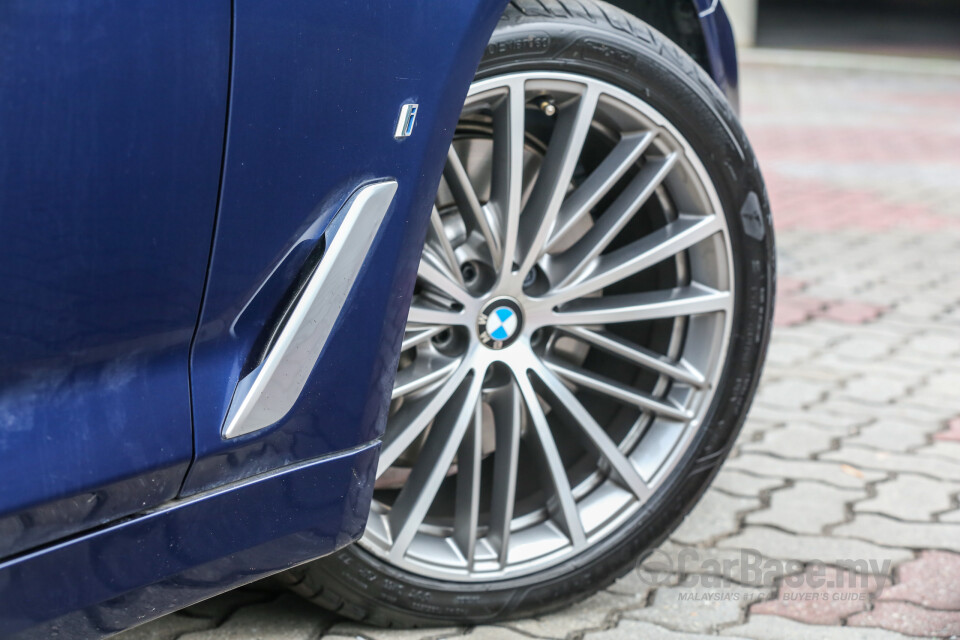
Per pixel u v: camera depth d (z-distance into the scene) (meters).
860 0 21.61
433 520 1.81
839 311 3.91
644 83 1.68
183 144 1.17
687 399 1.89
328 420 1.39
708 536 2.21
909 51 14.82
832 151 7.45
